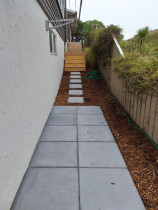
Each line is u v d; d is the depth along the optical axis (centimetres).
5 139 128
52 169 184
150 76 213
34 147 221
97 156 209
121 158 205
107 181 167
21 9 173
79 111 379
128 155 211
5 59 131
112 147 230
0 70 121
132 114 317
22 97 171
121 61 353
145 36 498
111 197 148
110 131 280
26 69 187
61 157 207
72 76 737
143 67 257
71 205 140
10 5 144
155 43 577
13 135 145
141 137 253
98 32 553
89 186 161
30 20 208
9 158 136
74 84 622
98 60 676
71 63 859
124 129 286
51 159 202
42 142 242
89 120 328
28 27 199
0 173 119
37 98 241
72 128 291
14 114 148
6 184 130
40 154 212
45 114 308
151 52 482
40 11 270
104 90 540
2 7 127
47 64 331
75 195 150
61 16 667
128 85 317
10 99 139
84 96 493
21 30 172
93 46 602
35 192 153
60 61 666
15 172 150
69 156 209
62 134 268
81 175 175
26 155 183
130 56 347
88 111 379
